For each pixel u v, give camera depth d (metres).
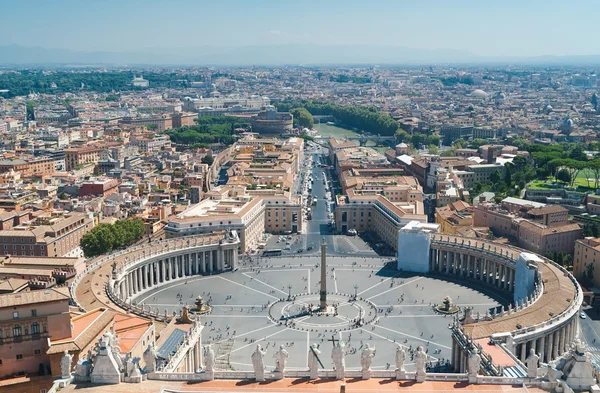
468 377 151.12
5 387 174.50
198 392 146.75
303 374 155.12
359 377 154.50
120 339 189.12
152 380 153.00
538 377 150.00
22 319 179.25
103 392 145.38
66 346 180.25
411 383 150.88
